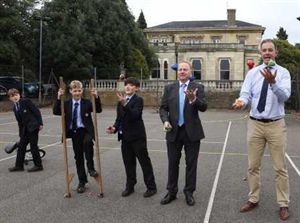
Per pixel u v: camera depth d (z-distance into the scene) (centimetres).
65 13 3919
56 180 819
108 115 2805
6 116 2547
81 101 735
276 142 590
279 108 589
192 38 7025
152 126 2006
